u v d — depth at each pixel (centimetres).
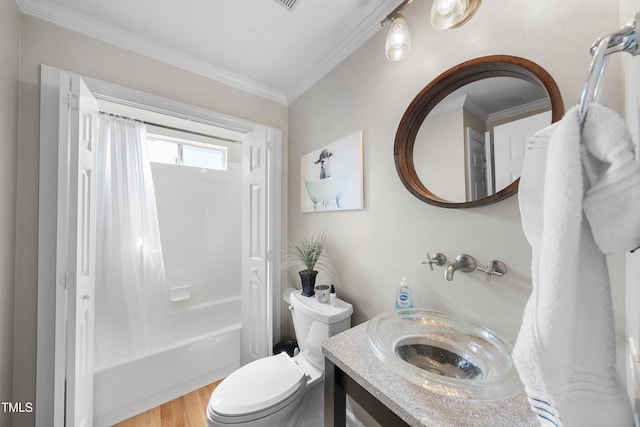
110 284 185
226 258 263
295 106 190
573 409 32
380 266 119
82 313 119
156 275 210
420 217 102
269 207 178
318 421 121
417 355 81
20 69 111
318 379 119
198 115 162
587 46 63
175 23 127
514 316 76
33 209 112
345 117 141
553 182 33
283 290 194
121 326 187
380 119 120
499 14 80
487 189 81
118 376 150
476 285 85
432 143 97
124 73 136
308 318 126
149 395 158
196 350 182
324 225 155
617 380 34
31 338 111
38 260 112
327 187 151
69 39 122
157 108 150
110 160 192
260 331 178
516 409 53
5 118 100
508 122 78
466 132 88
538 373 33
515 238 76
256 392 106
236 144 277
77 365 112
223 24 128
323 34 134
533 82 74
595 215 32
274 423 101
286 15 122
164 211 229
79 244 114
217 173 260
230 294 264
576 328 33
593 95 34
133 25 129
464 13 77
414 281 104
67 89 109
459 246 89
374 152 122
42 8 115
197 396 166
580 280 33
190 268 240
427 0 101
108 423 142
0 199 98
